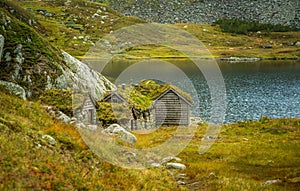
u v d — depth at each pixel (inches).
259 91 3946.9
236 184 863.1
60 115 1085.8
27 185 478.9
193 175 963.3
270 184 864.9
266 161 1180.5
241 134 1791.3
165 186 796.6
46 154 625.6
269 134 1758.1
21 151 579.2
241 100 3435.0
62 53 2143.2
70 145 777.6
